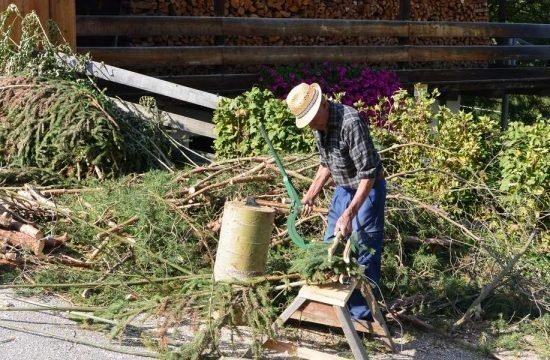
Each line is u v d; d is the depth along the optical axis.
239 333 5.29
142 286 6.26
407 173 7.57
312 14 14.46
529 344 6.05
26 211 7.46
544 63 24.81
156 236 6.76
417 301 6.55
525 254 7.50
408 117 8.43
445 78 15.05
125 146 8.64
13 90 8.95
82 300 6.17
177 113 11.33
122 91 10.82
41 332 5.65
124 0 12.46
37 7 10.30
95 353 5.38
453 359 5.69
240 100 8.79
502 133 8.48
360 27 13.55
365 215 5.62
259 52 12.45
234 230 5.43
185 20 11.60
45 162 8.49
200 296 5.48
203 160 9.52
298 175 7.21
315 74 12.99
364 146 5.27
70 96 8.66
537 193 7.82
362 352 5.08
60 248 7.05
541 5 26.33
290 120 8.57
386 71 13.52
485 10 17.77
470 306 6.38
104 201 7.32
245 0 13.54
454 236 7.38
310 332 5.92
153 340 5.58
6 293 6.29
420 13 16.23
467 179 8.20
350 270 5.16
